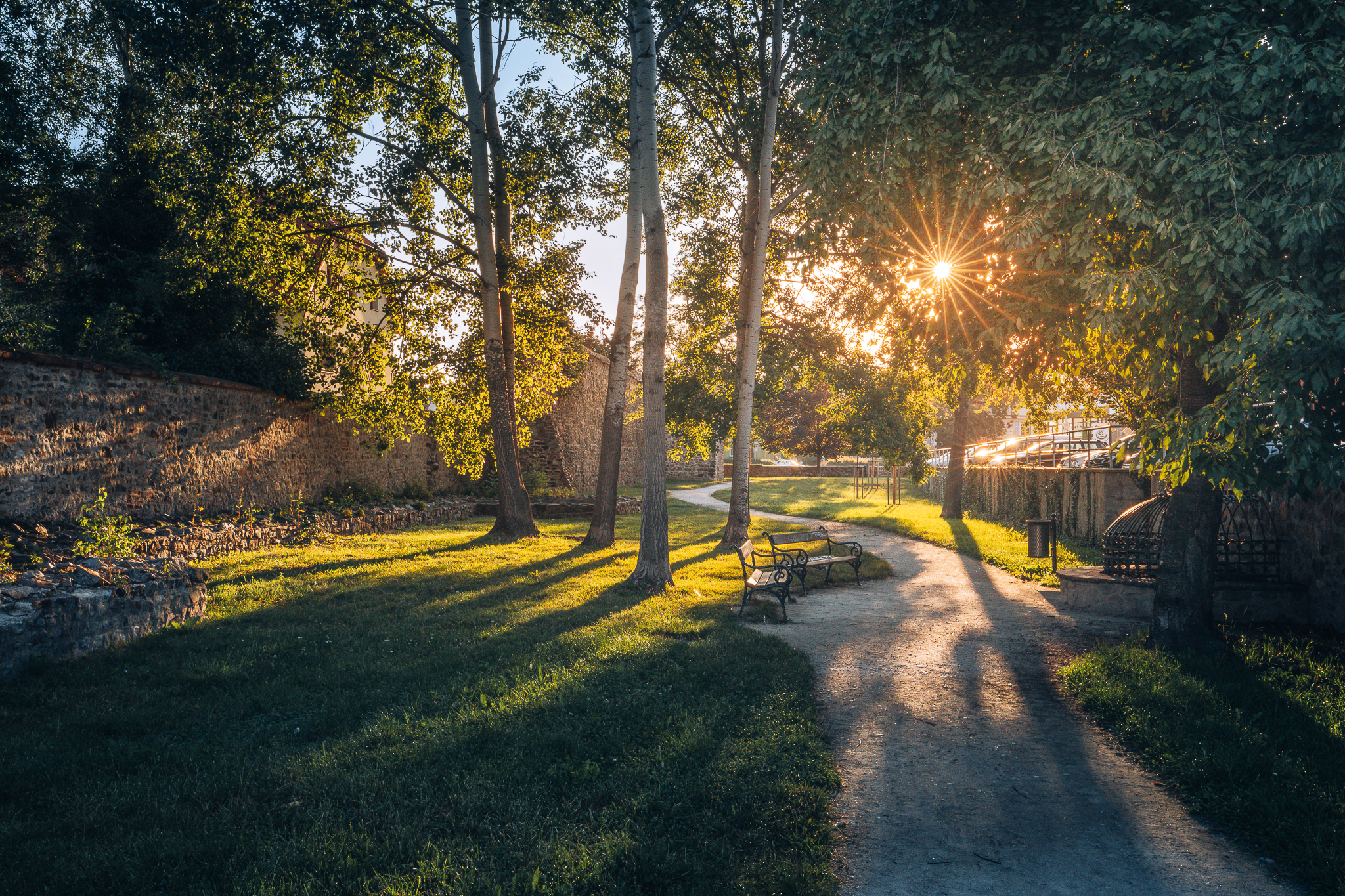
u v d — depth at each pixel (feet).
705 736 14.92
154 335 45.98
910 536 60.70
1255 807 12.43
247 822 11.55
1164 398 23.91
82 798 12.21
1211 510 22.13
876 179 19.15
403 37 47.32
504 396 52.08
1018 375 25.68
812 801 12.52
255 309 49.96
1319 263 15.61
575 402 102.53
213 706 16.80
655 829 11.42
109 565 23.86
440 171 49.60
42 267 43.96
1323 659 21.33
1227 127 15.14
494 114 53.31
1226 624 26.18
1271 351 14.75
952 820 12.42
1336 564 24.85
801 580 32.12
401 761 13.69
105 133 48.62
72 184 45.98
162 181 44.01
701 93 55.62
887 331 26.94
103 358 37.76
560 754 14.35
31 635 18.34
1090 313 18.75
